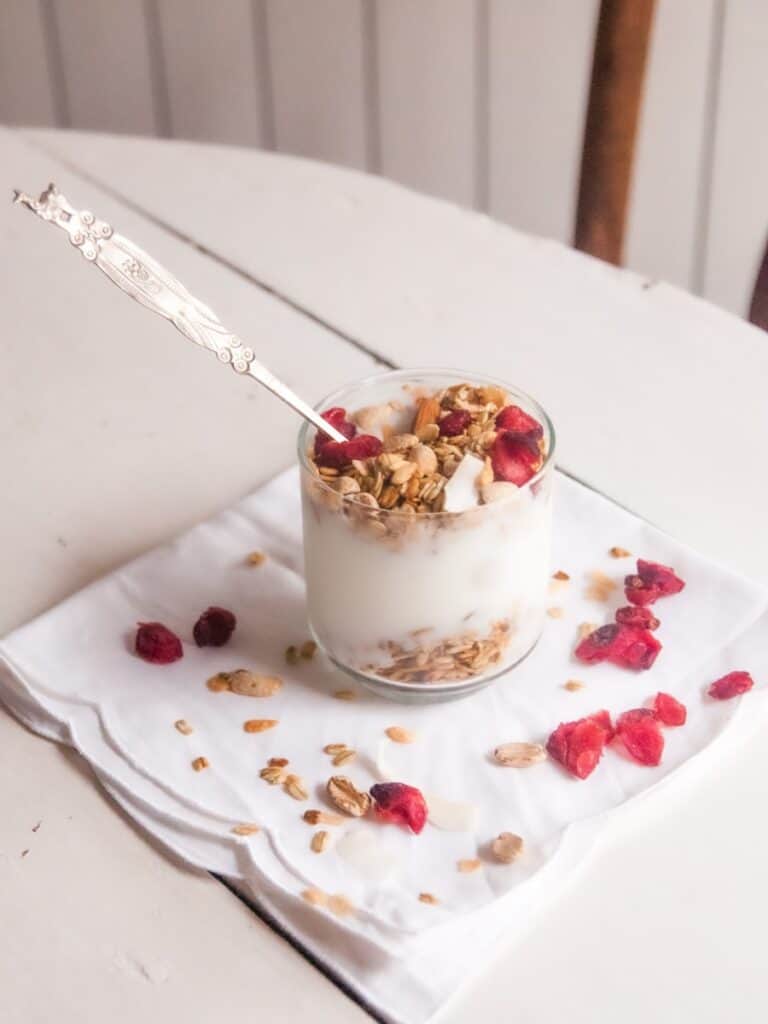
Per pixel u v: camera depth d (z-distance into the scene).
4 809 0.50
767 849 0.48
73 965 0.46
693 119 1.17
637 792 0.50
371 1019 0.44
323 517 0.51
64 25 1.23
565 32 1.15
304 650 0.56
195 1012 0.44
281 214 0.82
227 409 0.69
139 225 0.81
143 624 0.56
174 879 0.48
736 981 0.45
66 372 0.71
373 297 0.76
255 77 1.24
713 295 1.29
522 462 0.51
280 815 0.49
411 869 0.48
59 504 0.63
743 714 0.52
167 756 0.51
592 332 0.73
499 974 0.45
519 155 1.24
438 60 1.19
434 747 0.52
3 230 0.81
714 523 0.61
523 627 0.53
